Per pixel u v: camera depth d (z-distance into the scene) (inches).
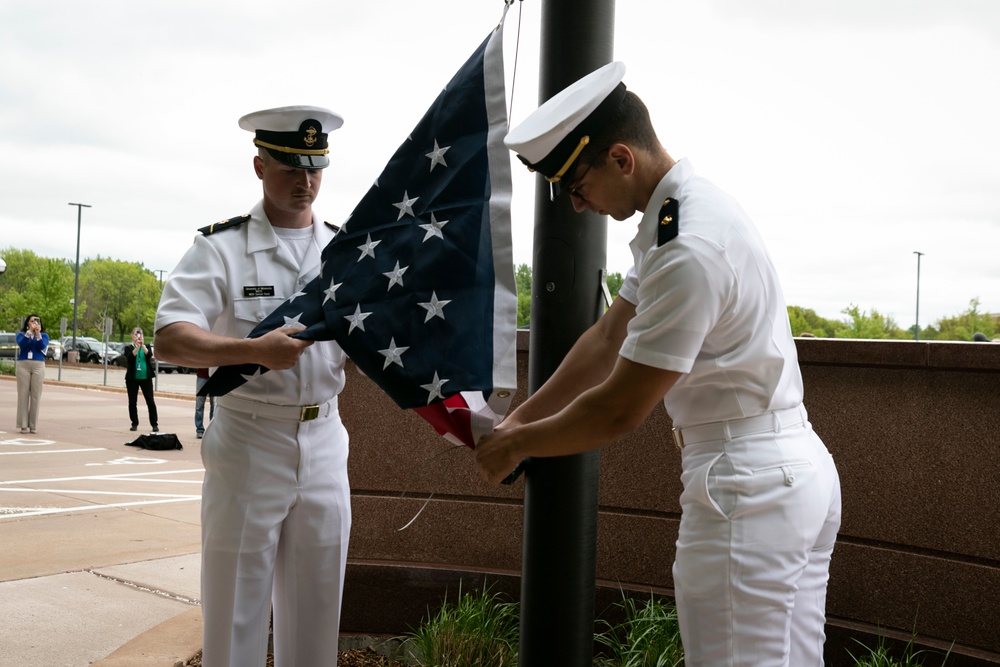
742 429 79.6
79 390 988.6
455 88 97.6
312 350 101.6
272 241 104.3
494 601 151.3
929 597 132.8
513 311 92.3
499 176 94.5
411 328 93.2
